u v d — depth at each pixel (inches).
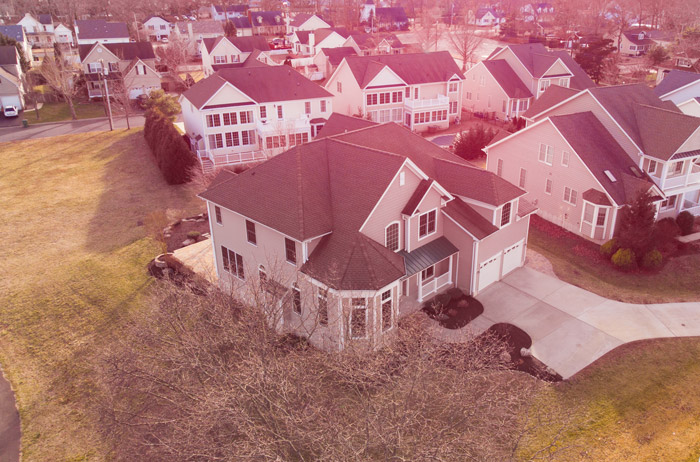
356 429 662.5
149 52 3432.6
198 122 2114.9
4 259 1417.3
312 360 829.2
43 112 2970.0
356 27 5743.1
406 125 2516.0
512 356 976.3
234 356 823.7
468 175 1206.3
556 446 762.2
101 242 1498.5
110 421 775.7
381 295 957.8
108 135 2517.2
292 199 1036.5
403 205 1076.5
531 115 1875.0
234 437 697.0
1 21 6318.9
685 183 1455.5
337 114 1571.1
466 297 1172.5
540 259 1346.0
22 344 1077.1
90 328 1114.7
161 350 822.5
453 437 692.7
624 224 1309.1
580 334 1036.5
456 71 2527.1
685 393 879.7
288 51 4606.3
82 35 4222.4
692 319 1079.6
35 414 896.3
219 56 3567.9
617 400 869.2
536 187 1604.3
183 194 1835.6
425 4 7450.8
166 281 1073.5
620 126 1465.3
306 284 1000.2
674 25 5000.0
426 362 780.6
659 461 753.0
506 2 7081.7
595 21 5369.1
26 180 1988.2
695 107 1817.2
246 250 1145.4
